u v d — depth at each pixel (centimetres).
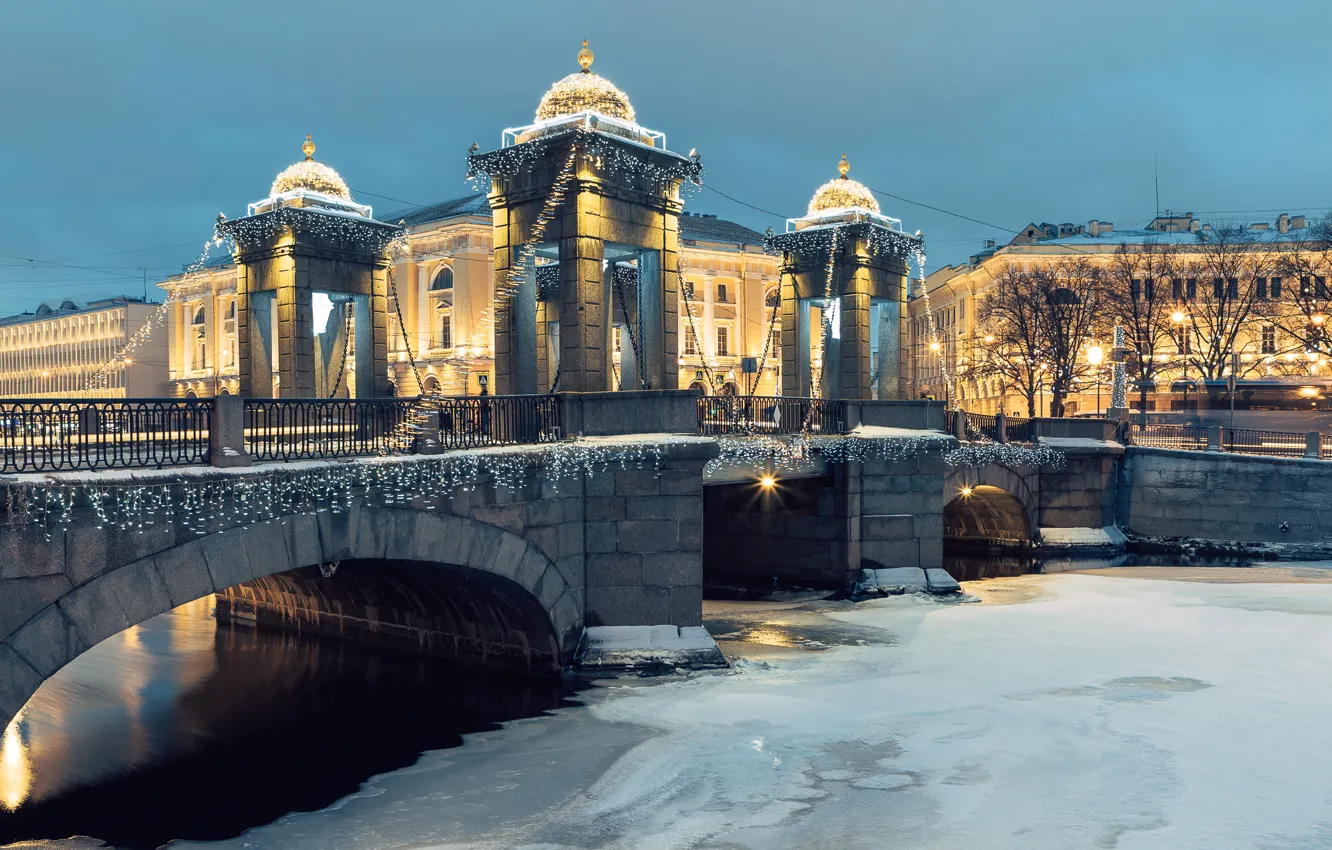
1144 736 1500
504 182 1983
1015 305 6062
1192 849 1130
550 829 1207
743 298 6862
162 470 1188
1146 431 4094
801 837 1174
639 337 2083
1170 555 3559
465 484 1573
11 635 1052
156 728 1655
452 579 1781
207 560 1230
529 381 2014
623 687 1741
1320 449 3672
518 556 1675
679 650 1808
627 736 1512
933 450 2603
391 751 1509
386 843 1179
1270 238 7056
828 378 2758
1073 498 3609
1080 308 5844
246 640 2323
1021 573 3222
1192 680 1809
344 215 2367
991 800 1270
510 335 2006
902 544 2588
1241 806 1245
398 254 6291
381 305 2480
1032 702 1673
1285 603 2542
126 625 1148
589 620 1823
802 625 2261
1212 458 3550
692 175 2047
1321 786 1307
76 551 1105
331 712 1725
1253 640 2122
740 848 1150
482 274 6041
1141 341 5878
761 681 1791
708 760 1408
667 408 1833
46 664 1079
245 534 1273
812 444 2316
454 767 1426
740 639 2136
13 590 1054
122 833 1227
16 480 1044
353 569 1941
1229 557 3481
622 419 1828
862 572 2567
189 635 2400
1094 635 2166
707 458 1822
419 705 1736
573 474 1788
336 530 1387
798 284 2694
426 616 2105
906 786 1317
